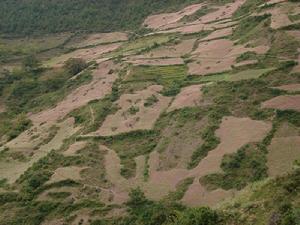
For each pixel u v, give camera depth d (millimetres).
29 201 56531
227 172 51281
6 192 59188
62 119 75812
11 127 83438
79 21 134750
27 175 61125
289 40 68938
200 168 53344
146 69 81125
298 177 33188
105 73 87812
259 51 70438
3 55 116812
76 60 100750
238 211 33812
